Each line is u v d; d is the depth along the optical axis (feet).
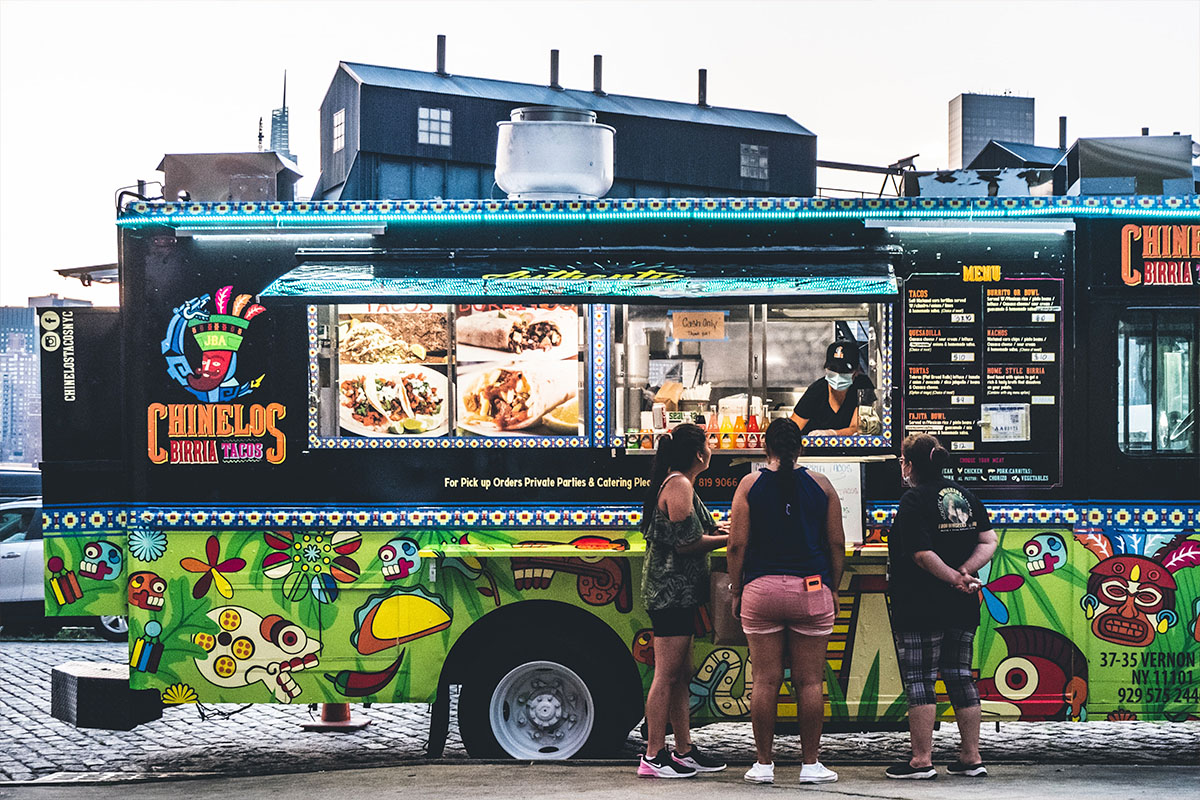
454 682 23.44
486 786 20.35
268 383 23.29
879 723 22.67
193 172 23.99
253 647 23.21
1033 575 22.86
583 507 23.00
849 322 22.91
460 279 22.33
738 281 21.77
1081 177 23.53
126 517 23.38
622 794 19.13
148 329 23.40
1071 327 22.90
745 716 22.77
